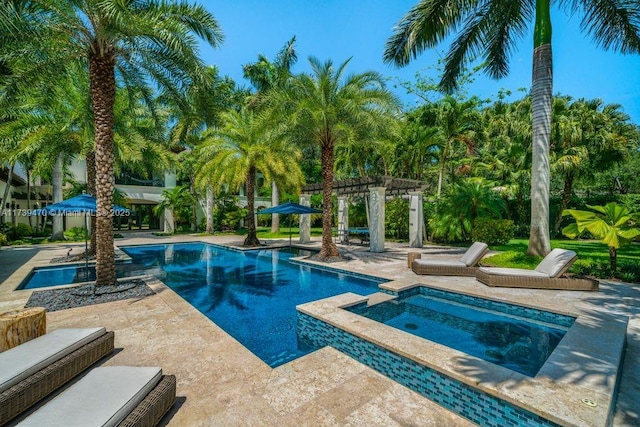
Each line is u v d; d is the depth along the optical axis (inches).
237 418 101.8
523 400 105.0
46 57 276.4
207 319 198.1
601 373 121.4
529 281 264.2
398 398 113.1
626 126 750.5
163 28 244.5
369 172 892.6
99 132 267.1
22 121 453.4
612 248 298.5
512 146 757.3
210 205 976.9
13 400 90.0
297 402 110.7
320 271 395.5
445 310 239.1
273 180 666.8
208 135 746.8
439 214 660.1
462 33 444.5
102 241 272.8
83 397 86.3
